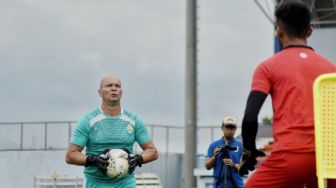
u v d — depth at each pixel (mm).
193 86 41938
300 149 9938
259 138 44438
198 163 40844
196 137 41531
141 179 38906
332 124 9953
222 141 24844
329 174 9883
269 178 10141
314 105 9891
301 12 10523
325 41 41469
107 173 15680
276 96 10273
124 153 15820
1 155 53625
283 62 10320
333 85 9961
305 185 10305
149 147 16438
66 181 48688
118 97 16141
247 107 10188
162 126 53469
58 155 53031
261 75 10336
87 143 16234
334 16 43656
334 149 9922
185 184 40844
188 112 41625
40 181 48500
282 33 10625
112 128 16172
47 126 53156
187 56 42031
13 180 53375
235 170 24406
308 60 10328
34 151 53281
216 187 24578
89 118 16156
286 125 10102
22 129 53312
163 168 53469
